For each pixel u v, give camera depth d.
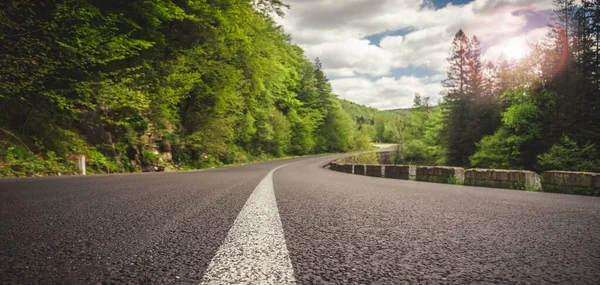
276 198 4.12
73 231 2.01
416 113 79.81
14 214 2.66
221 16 19.23
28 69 10.34
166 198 3.93
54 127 12.18
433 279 1.23
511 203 4.15
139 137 16.83
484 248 1.75
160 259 1.42
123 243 1.71
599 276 1.29
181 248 1.62
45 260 1.37
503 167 34.19
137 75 13.95
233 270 1.27
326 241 1.86
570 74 32.56
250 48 23.61
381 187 6.64
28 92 11.06
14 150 9.88
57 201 3.54
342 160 37.84
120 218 2.52
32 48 10.27
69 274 1.19
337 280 1.19
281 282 1.14
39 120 11.62
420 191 5.89
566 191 6.70
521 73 33.94
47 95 11.12
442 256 1.57
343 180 9.28
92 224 2.25
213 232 2.03
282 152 54.50
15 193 4.35
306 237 1.95
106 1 14.22
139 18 15.94
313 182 7.86
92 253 1.50
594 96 30.80
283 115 53.38
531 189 7.41
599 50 31.23
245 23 22.12
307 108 64.25
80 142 12.74
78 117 13.38
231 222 2.39
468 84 51.94
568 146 27.48
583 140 28.97
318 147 73.00
